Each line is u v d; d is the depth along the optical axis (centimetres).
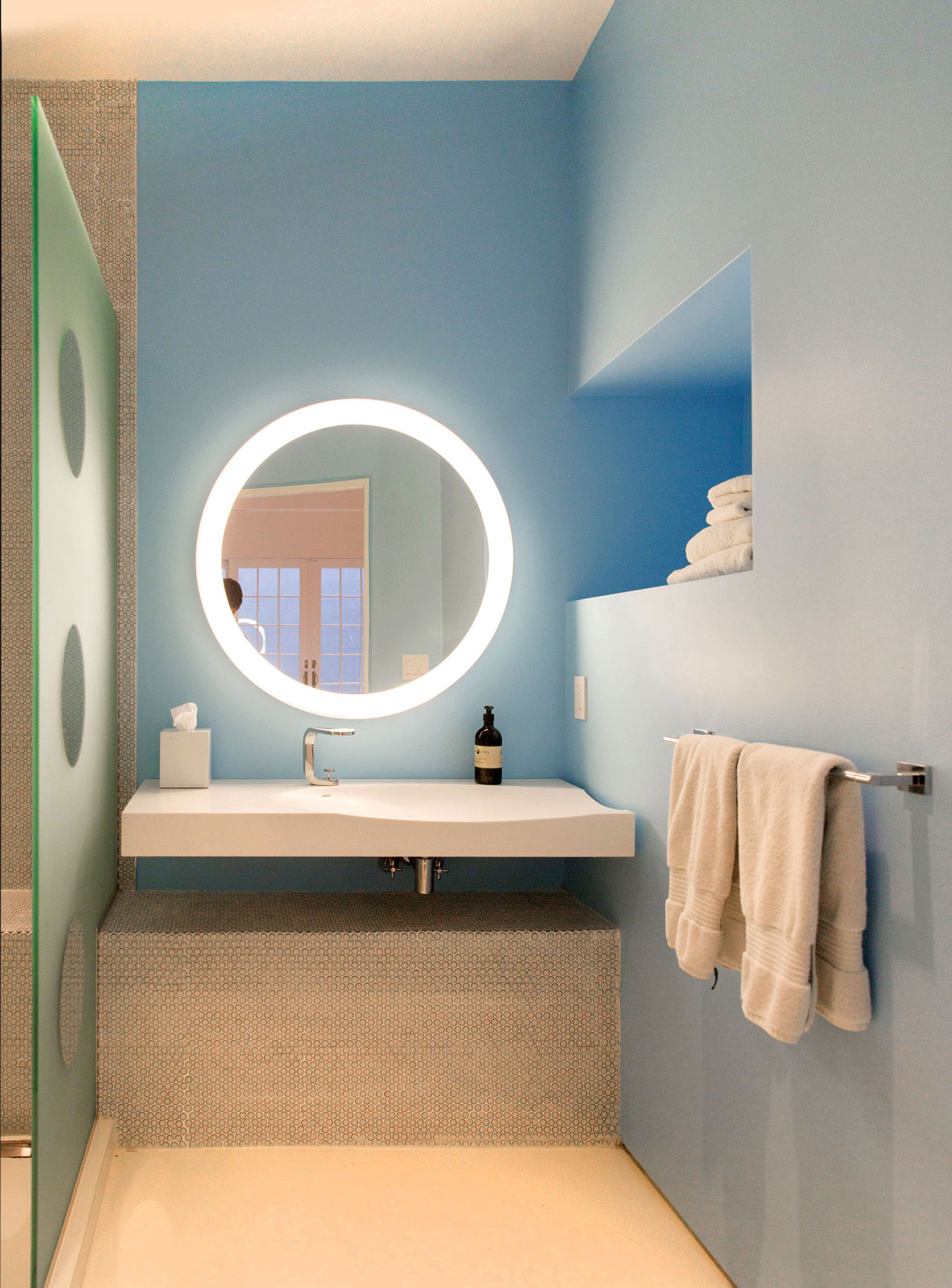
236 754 268
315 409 270
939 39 115
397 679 283
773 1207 157
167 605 265
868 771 130
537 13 240
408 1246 188
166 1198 204
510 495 276
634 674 222
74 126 264
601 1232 194
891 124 125
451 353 274
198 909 246
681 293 194
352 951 229
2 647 270
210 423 267
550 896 268
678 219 196
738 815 148
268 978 227
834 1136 138
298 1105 228
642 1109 219
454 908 253
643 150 217
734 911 153
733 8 171
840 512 137
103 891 237
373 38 249
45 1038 163
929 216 117
